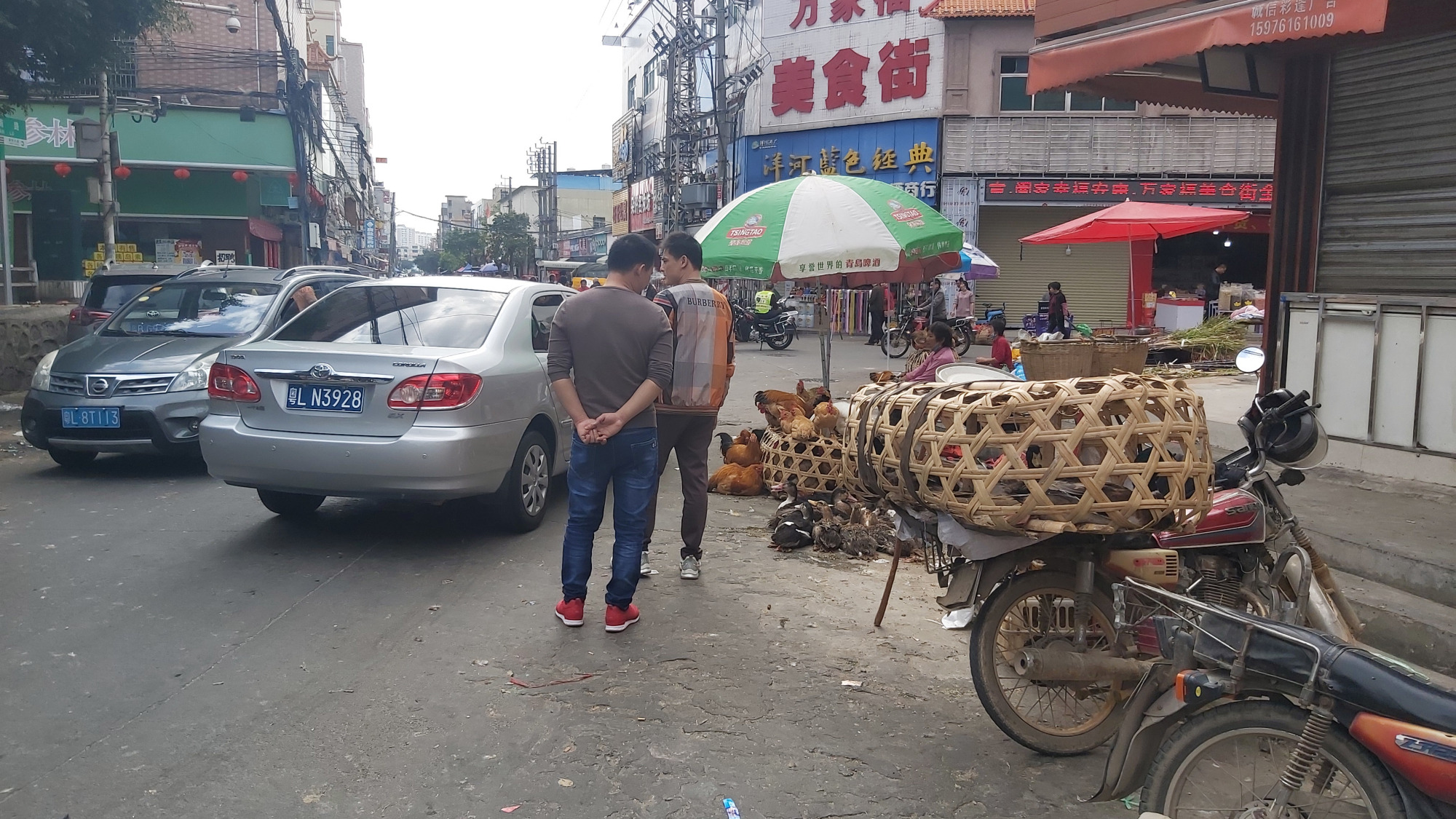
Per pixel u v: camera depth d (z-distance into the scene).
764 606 4.82
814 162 25.98
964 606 3.39
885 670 4.09
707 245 6.99
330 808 2.91
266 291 8.62
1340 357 6.42
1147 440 3.01
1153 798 2.59
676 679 3.92
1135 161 23.05
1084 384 3.08
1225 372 13.53
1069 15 6.07
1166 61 6.85
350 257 56.84
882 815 2.98
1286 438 3.49
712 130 30.94
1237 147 22.64
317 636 4.24
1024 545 3.22
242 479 5.38
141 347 7.62
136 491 6.90
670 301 4.95
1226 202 22.83
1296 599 3.29
